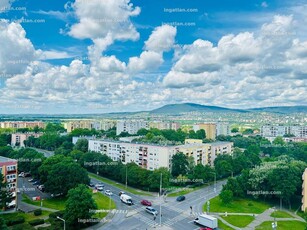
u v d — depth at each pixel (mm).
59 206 113875
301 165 138750
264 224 100500
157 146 165250
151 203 119250
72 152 188375
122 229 92938
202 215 98375
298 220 106062
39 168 136875
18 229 88438
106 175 167375
